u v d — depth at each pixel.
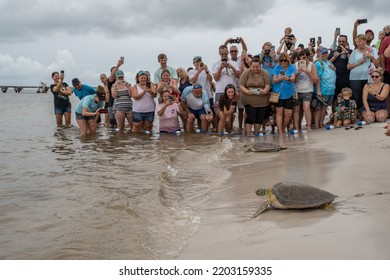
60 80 15.87
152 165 7.86
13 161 8.70
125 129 13.95
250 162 7.54
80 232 4.54
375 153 6.89
